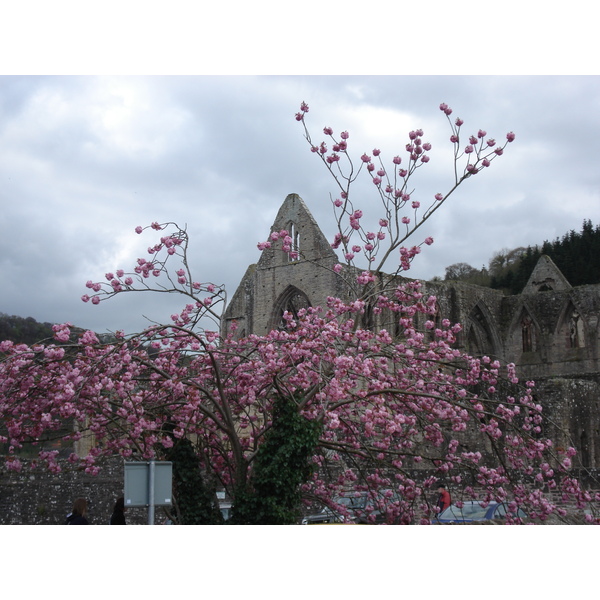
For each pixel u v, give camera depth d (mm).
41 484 41656
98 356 22922
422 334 27266
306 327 24578
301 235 66312
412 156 27734
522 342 78125
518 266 133375
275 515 22578
